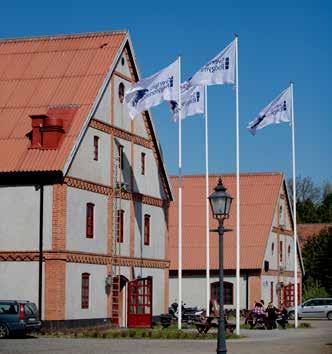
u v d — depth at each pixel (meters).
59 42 51.22
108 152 48.66
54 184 43.34
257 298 70.25
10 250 43.81
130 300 50.41
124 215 50.75
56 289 42.88
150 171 54.97
